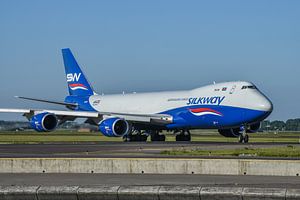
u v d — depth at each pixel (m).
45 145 73.06
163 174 42.25
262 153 50.53
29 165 44.97
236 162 41.88
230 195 30.38
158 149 61.06
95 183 36.84
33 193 32.47
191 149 58.91
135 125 89.44
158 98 90.25
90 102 103.12
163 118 86.69
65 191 32.19
